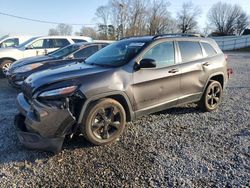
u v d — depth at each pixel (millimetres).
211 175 3625
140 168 3814
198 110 6324
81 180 3545
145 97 4895
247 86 9398
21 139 4160
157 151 4297
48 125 3977
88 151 4297
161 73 5070
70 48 9641
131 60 4797
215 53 6355
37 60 8805
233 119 5777
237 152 4246
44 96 4008
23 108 4352
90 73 4414
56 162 3975
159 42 5234
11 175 3660
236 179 3527
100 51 5824
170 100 5324
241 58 24578
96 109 4301
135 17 63156
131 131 5062
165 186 3404
